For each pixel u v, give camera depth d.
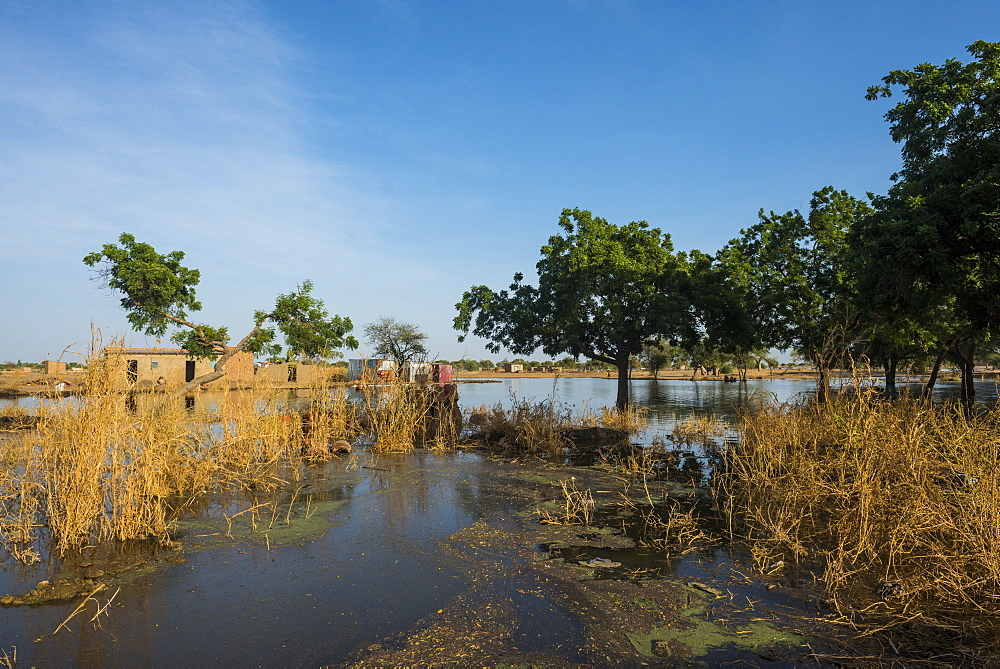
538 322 26.72
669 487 10.62
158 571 6.33
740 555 6.95
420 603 5.56
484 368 125.38
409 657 4.56
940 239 15.64
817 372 11.60
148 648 4.67
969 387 29.48
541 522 8.34
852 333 23.91
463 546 7.25
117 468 7.59
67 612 5.33
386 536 7.64
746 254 26.75
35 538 7.36
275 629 5.01
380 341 56.81
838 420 9.67
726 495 9.96
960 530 6.01
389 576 6.25
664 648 4.75
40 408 8.20
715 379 79.56
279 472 11.88
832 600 5.56
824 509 8.10
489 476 11.59
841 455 8.49
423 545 7.29
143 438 8.01
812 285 25.00
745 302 25.16
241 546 7.19
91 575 6.18
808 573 6.34
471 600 5.64
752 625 5.15
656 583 6.09
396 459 13.68
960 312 20.08
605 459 13.30
